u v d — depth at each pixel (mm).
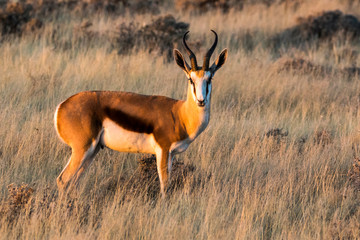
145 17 68125
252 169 25922
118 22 61781
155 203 22453
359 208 21953
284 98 39594
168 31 52812
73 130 21047
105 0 70625
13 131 27219
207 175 24359
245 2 80438
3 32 54250
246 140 29328
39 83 36000
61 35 57125
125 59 46438
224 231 19312
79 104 21172
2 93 34125
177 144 21859
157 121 21406
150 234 19078
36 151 25781
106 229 18781
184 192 22328
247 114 36125
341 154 27531
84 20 62094
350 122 34000
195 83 20672
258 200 21688
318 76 45750
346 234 19312
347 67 48500
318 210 21703
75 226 19094
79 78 38375
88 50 49344
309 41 62656
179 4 77625
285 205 21938
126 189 23094
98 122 21281
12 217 19281
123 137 21516
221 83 40250
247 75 43500
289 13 75500
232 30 63906
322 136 29984
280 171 25406
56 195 21422
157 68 43750
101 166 25609
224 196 22469
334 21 65250
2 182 22594
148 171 24297
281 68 46969
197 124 21578
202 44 57156
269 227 20719
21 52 47125
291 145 28156
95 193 22672
